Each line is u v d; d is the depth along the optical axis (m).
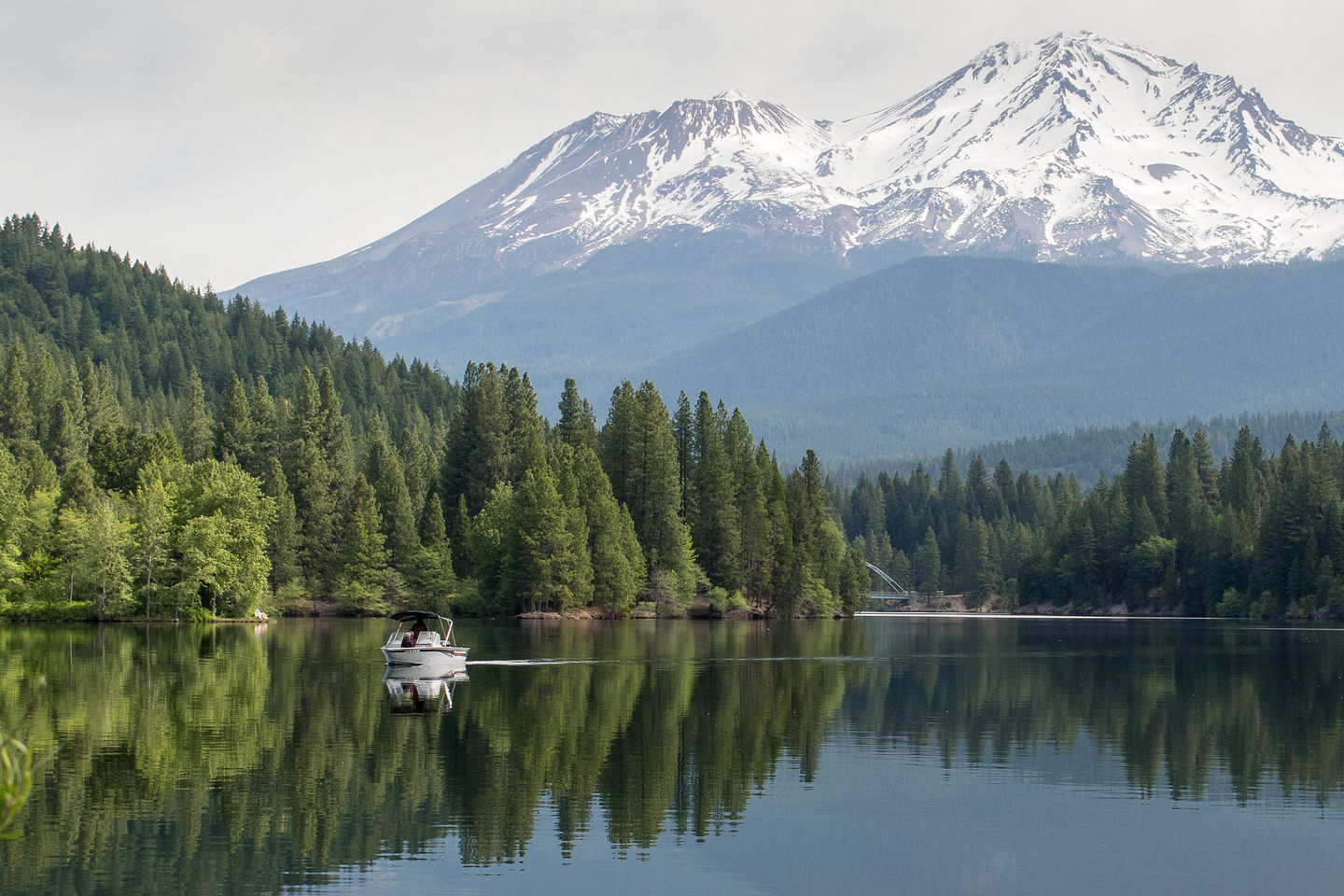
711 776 47.91
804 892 34.59
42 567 125.81
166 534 127.38
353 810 41.53
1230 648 116.00
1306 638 133.75
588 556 151.88
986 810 43.41
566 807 42.69
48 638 101.44
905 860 37.56
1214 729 60.22
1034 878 36.06
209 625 124.94
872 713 64.25
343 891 33.78
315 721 57.91
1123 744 55.88
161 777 45.44
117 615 126.50
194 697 64.88
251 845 37.56
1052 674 86.06
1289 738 57.69
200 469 135.62
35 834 38.16
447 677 78.06
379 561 157.88
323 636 112.69
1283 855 38.44
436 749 51.59
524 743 53.28
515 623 143.00
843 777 48.12
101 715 58.25
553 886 34.66
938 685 77.56
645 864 36.66
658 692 71.56
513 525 151.75
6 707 60.53
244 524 132.88
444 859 36.75
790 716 62.78
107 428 153.50
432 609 158.38
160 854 36.50
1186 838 40.09
